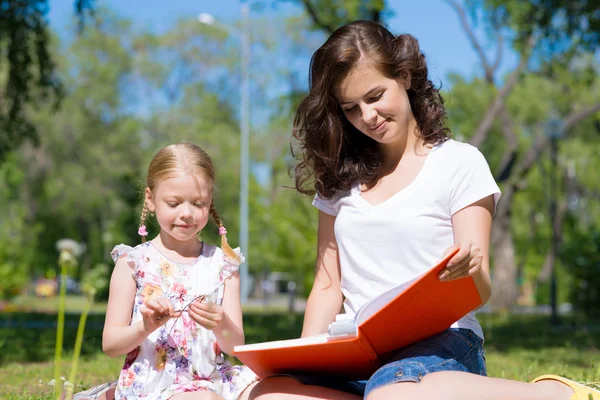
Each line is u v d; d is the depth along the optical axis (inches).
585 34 742.5
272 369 127.8
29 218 1706.4
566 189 1743.4
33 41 580.4
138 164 1630.2
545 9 757.3
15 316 600.1
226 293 146.3
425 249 130.3
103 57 1651.1
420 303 112.7
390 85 132.5
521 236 1943.9
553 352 348.2
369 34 133.9
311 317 146.9
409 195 132.6
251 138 1683.1
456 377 114.3
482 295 115.9
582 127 1557.6
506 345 388.2
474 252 107.4
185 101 1781.5
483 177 130.3
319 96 139.9
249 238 1475.1
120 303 139.7
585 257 784.3
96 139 1608.0
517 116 1437.0
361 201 138.0
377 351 120.8
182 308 138.3
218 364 142.3
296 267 1026.1
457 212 130.3
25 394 188.4
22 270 1146.0
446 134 139.6
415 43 137.5
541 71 1031.0
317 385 125.1
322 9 759.7
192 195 139.7
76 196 1584.6
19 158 1514.5
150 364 137.5
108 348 133.8
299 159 154.3
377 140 135.6
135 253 142.3
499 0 826.2
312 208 1030.4
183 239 141.2
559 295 1163.3
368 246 133.3
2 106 591.2
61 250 139.1
